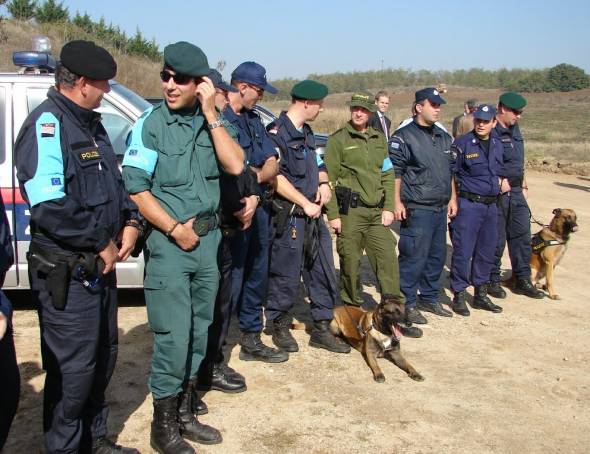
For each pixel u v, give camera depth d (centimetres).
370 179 471
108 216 274
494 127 607
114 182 281
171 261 295
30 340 450
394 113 3095
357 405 380
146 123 293
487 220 566
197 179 298
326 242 457
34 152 249
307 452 325
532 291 633
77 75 256
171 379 302
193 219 295
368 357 429
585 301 629
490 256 576
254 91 383
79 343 265
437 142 518
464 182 557
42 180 246
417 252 517
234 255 390
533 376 439
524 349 490
